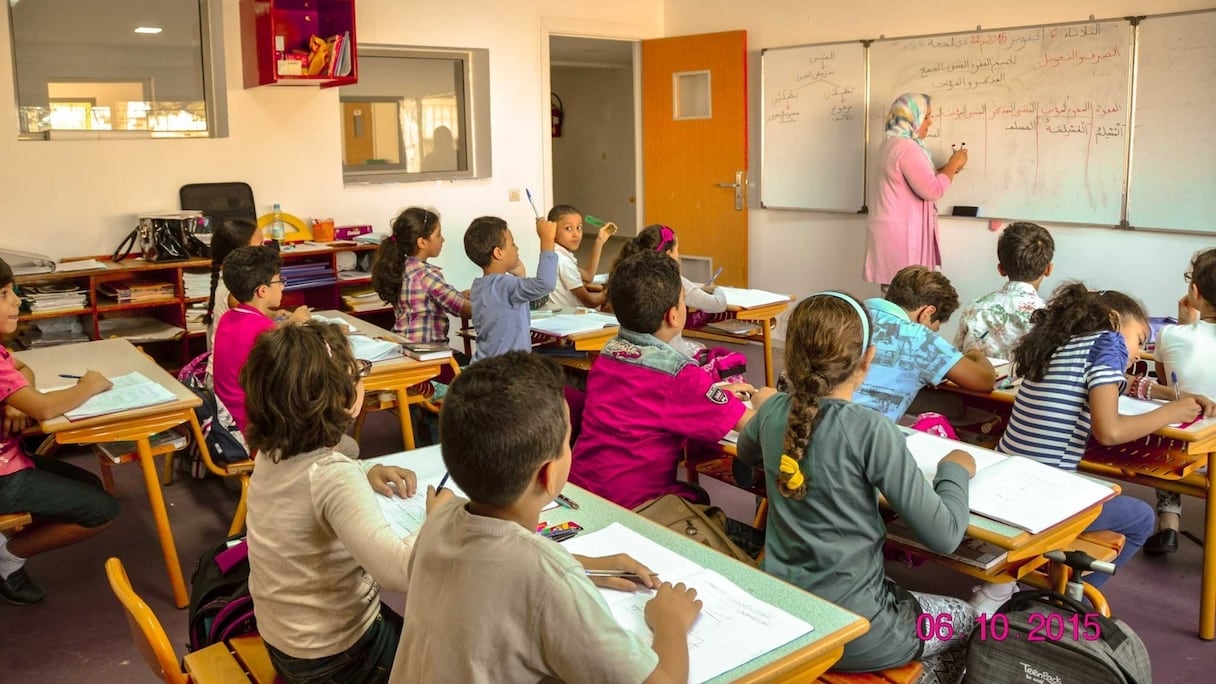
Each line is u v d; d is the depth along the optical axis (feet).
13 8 15.24
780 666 4.33
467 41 20.16
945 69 18.02
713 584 5.05
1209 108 14.93
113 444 10.53
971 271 18.29
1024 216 17.34
